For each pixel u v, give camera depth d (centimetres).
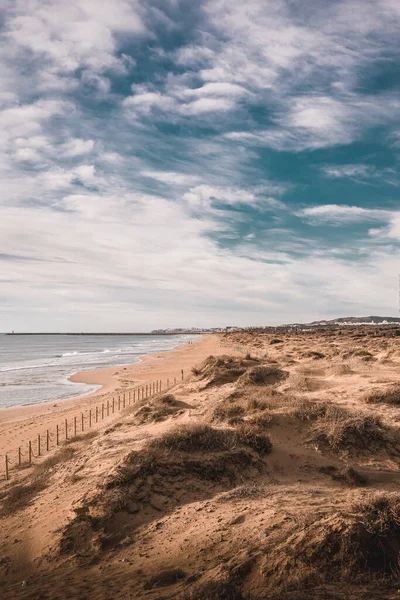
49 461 1529
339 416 1280
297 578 546
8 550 874
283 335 12325
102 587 646
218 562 636
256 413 1372
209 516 830
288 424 1284
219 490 973
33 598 658
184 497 949
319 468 1061
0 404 3488
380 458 1105
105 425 2256
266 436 1175
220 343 11944
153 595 580
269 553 608
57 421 2636
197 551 695
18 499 1192
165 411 1853
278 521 718
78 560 768
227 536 719
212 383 2739
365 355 3591
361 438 1174
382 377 2183
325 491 908
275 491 919
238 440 1156
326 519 656
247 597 528
